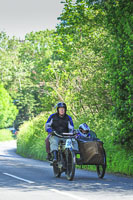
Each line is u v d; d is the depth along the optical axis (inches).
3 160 1535.4
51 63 1945.1
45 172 980.6
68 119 861.8
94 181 777.6
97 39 1423.5
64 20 1466.5
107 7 1098.1
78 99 1483.8
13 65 5836.6
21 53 4665.4
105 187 679.1
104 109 1392.7
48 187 668.7
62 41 1647.4
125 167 972.6
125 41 993.5
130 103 965.2
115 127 1221.7
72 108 1745.8
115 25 1065.5
